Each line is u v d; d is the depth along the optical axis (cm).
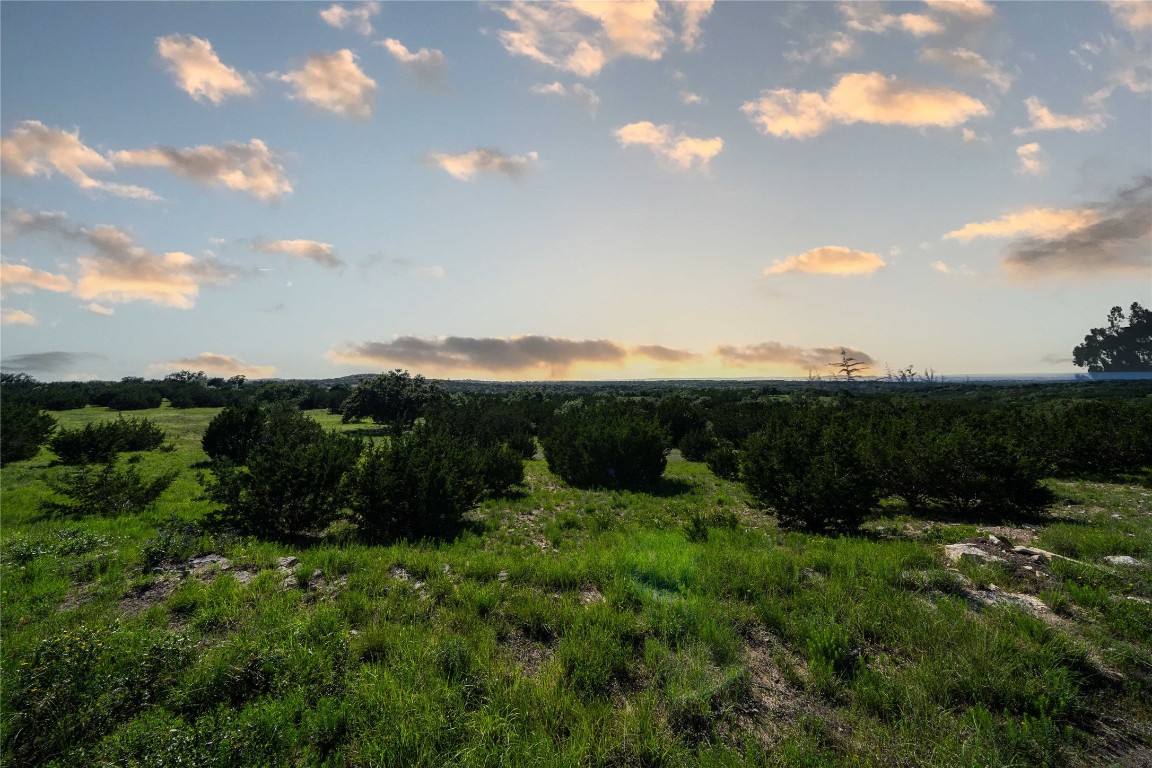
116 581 736
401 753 362
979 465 1381
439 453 1384
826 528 1219
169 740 351
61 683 408
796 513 1227
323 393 7688
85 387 7738
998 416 2644
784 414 3366
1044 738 377
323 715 397
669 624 551
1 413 2873
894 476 1549
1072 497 1617
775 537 1133
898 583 687
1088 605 600
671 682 448
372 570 748
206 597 648
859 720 413
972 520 1370
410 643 508
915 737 389
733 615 588
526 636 560
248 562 817
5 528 1162
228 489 1109
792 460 1291
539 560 820
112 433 2911
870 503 1162
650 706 416
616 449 2002
